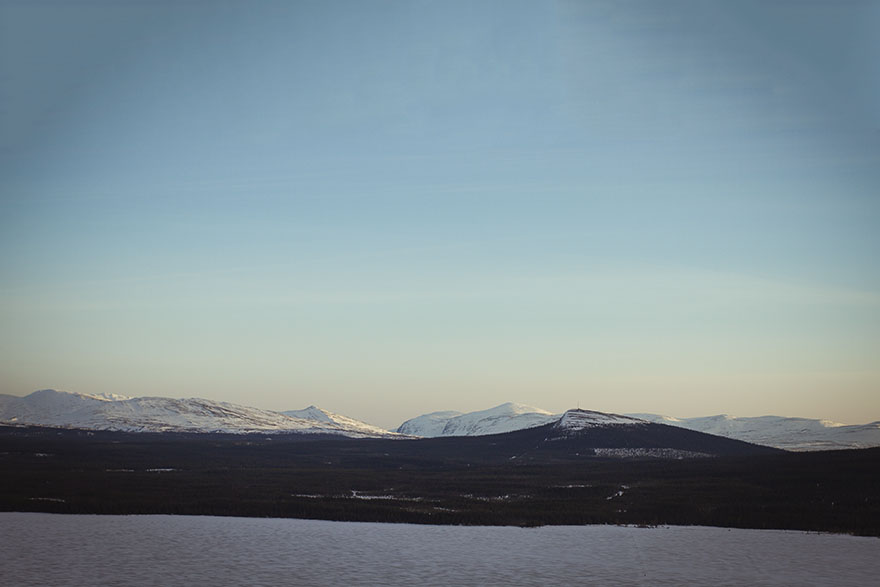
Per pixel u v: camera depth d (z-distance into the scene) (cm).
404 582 6353
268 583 6225
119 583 6122
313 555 7612
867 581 6538
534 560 7488
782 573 6862
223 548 7962
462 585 6278
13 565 6794
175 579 6316
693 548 8356
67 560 7075
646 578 6638
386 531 9562
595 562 7406
